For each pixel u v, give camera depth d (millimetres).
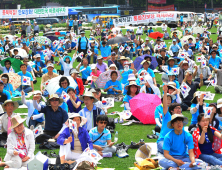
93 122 8273
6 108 8148
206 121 6523
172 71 12109
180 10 79625
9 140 6668
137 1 81875
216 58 16297
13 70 14625
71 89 9469
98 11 61406
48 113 8531
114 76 12609
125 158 7355
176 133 6441
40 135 8297
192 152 6383
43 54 20312
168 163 6344
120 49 19766
